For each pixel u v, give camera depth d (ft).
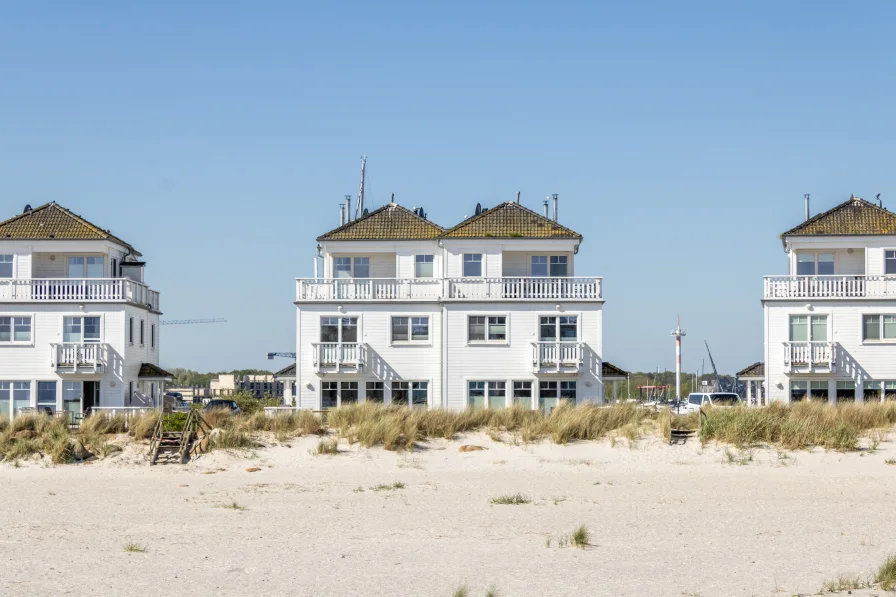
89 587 63.98
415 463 117.91
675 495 99.86
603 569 68.80
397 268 181.06
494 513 90.94
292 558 72.54
